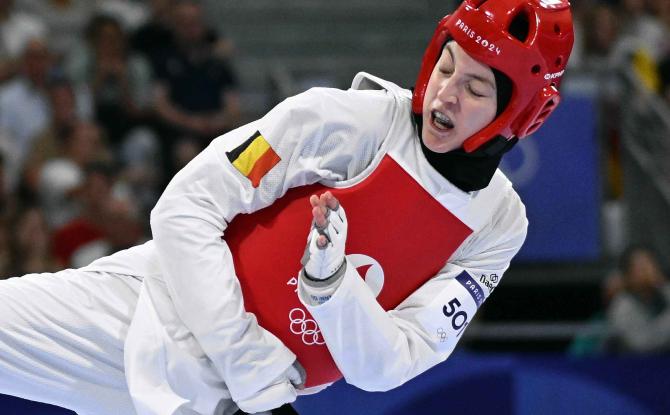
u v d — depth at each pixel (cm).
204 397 774
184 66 2081
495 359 1562
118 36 2092
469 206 793
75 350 812
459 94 741
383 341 757
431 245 796
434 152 769
